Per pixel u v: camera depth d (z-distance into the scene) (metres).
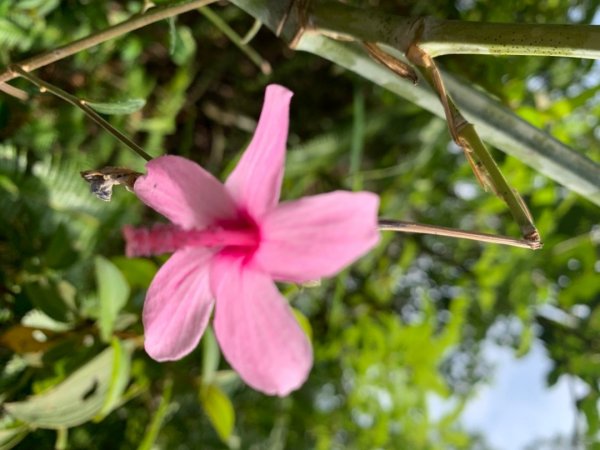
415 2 0.48
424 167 0.54
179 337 0.17
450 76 0.26
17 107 0.37
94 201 0.38
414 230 0.19
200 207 0.17
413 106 0.50
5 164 0.34
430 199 0.58
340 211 0.14
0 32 0.34
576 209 0.46
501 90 0.41
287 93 0.16
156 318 0.17
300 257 0.15
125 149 0.45
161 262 0.33
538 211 0.45
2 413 0.29
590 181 0.27
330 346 0.55
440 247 0.62
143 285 0.33
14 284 0.33
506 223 0.55
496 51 0.19
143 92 0.46
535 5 0.42
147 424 0.39
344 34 0.21
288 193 0.51
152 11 0.22
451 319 0.53
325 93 0.58
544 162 0.27
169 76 0.52
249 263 0.16
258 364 0.16
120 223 0.39
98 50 0.41
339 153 0.51
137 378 0.33
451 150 0.55
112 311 0.29
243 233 0.16
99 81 0.45
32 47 0.37
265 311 0.16
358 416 0.57
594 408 0.47
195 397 0.45
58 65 0.42
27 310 0.31
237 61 0.55
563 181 0.28
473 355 0.65
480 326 0.57
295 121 0.58
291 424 0.56
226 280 0.16
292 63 0.54
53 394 0.28
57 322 0.31
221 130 0.57
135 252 0.15
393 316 0.57
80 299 0.33
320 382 0.58
